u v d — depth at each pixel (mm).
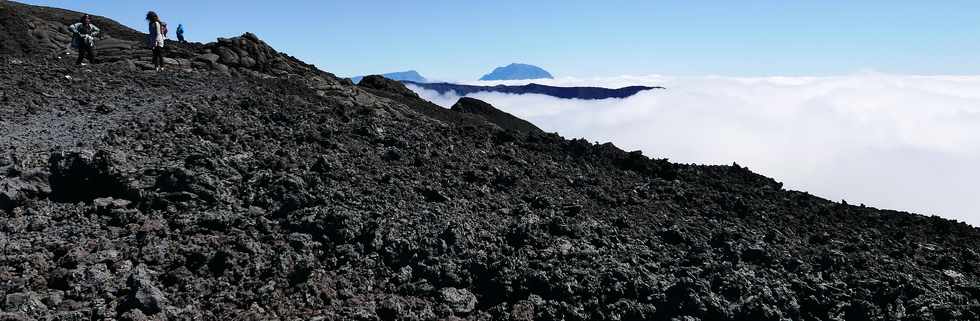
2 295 8164
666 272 11219
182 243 10172
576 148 22438
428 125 22797
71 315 7883
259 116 19562
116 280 8844
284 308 8867
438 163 17172
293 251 10359
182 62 33844
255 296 9016
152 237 10164
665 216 15125
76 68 25656
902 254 14602
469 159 18359
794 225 16172
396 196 13562
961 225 19641
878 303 11086
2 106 17344
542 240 11930
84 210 11047
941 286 12219
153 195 11570
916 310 10727
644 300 10117
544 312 9539
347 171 14656
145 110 18547
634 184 18500
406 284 10023
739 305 10094
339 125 20016
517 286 10195
